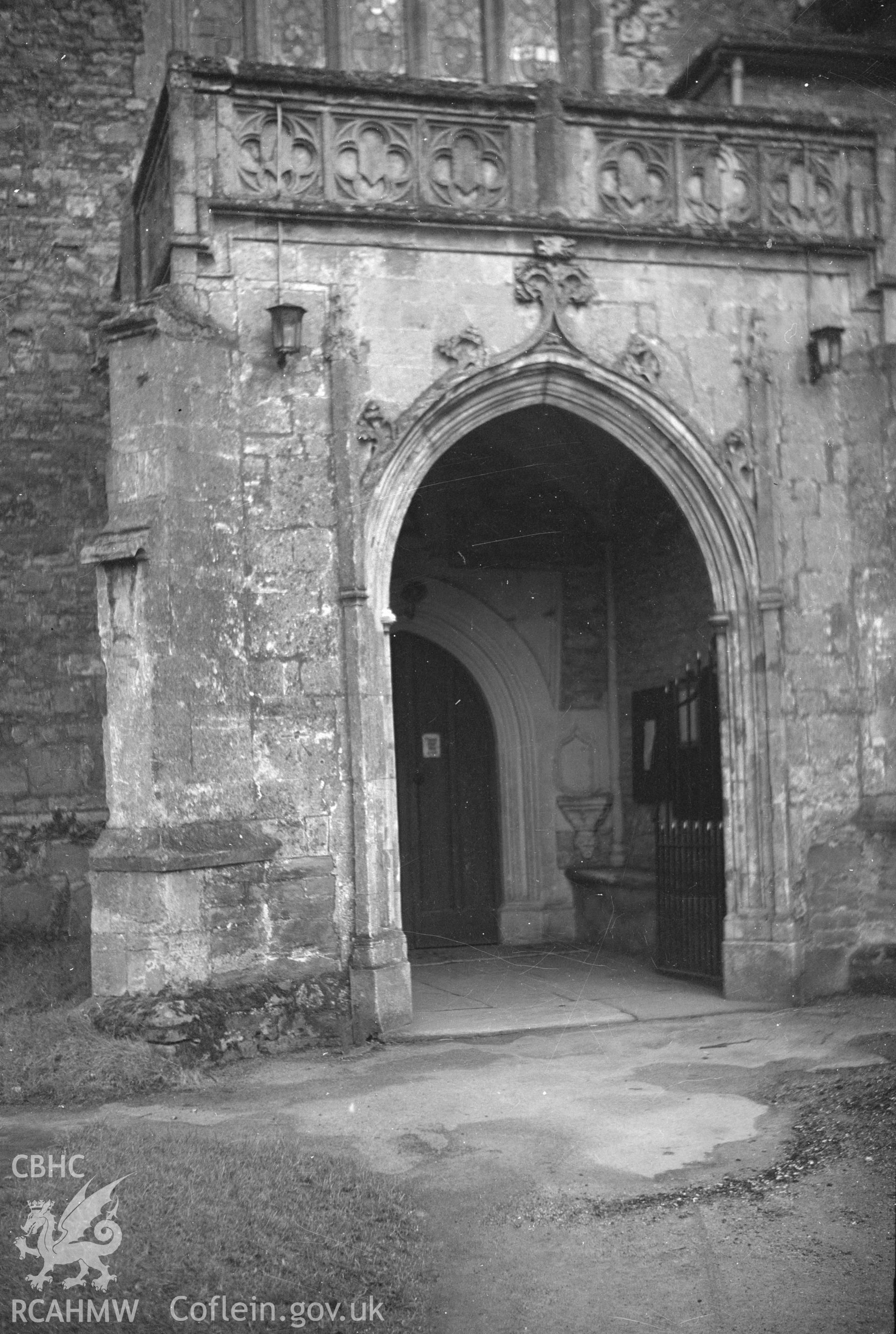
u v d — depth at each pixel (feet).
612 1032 28.37
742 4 41.01
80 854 38.52
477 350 29.78
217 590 27.73
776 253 31.89
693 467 31.22
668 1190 18.69
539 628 41.75
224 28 40.24
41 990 29.81
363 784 28.32
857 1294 15.19
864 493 32.07
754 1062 25.27
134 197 32.58
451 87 29.73
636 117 31.01
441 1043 27.76
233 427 28.27
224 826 27.37
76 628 39.14
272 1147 20.07
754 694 31.12
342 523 28.78
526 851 41.16
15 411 39.19
